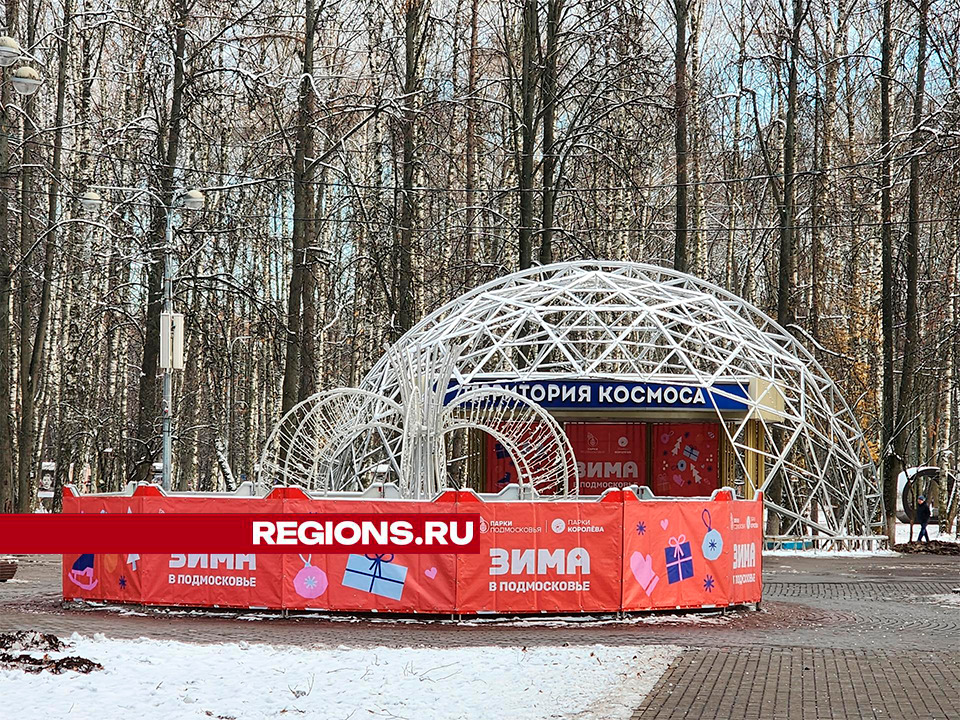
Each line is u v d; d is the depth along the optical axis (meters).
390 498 18.45
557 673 11.51
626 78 35.62
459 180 43.28
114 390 50.88
